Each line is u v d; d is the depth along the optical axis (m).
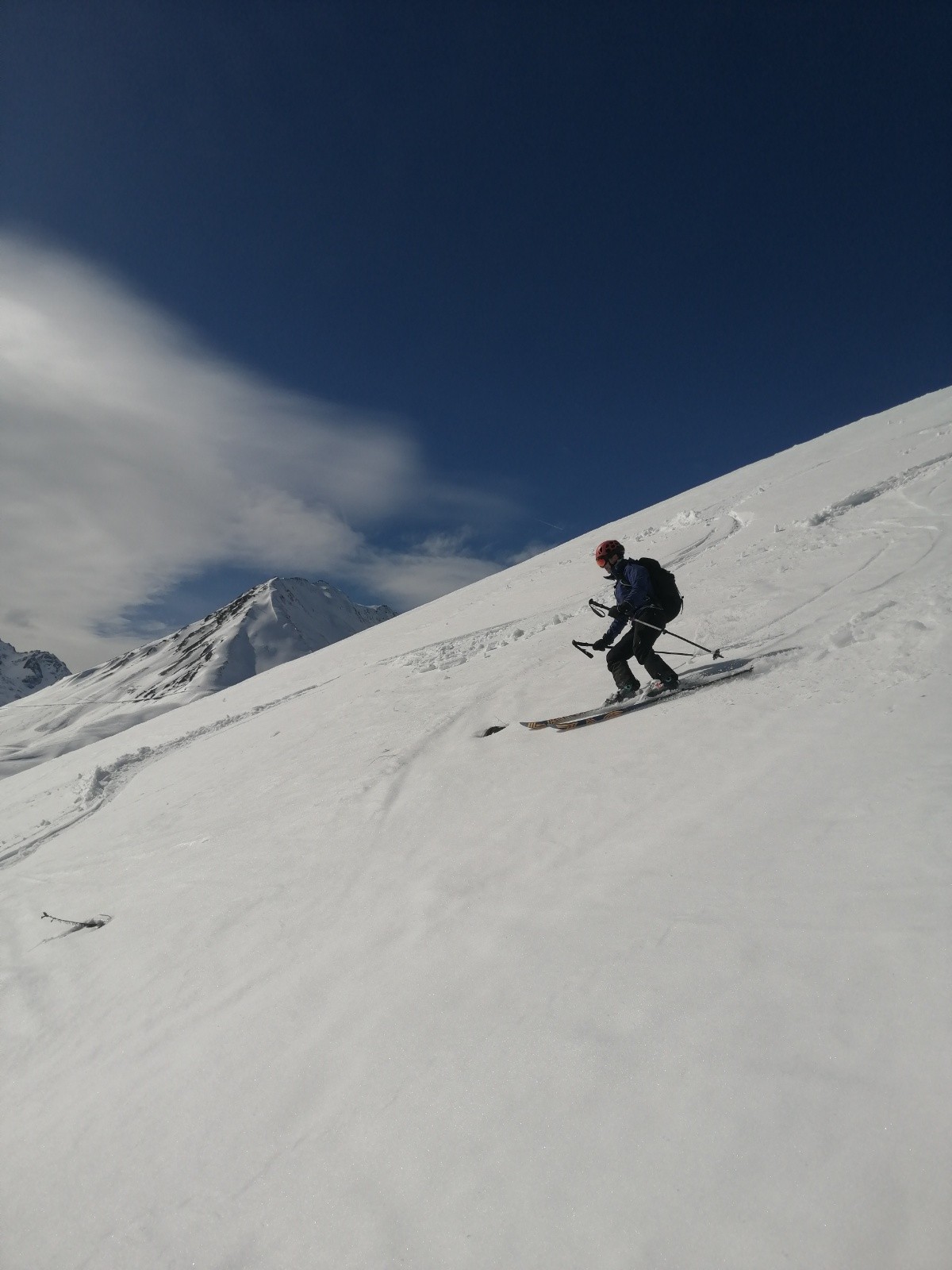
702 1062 2.25
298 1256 2.20
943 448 14.64
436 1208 2.14
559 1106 2.30
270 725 14.71
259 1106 2.95
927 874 2.72
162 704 109.94
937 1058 1.96
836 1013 2.24
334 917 4.43
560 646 11.28
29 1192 3.07
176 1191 2.69
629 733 5.86
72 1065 4.01
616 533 23.67
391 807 6.13
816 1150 1.85
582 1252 1.84
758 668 6.16
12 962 6.14
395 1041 2.97
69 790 16.56
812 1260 1.63
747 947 2.68
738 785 4.12
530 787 5.40
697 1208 1.83
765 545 12.37
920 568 7.53
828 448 21.73
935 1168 1.70
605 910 3.30
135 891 6.73
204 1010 3.96
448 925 3.75
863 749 3.99
